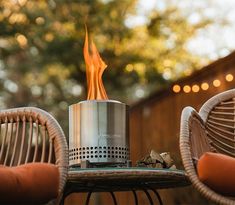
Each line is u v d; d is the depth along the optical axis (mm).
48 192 1329
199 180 1503
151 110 5355
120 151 1747
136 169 1576
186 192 4582
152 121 5332
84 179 1596
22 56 8812
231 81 4141
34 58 8352
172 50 7738
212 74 4355
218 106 1922
